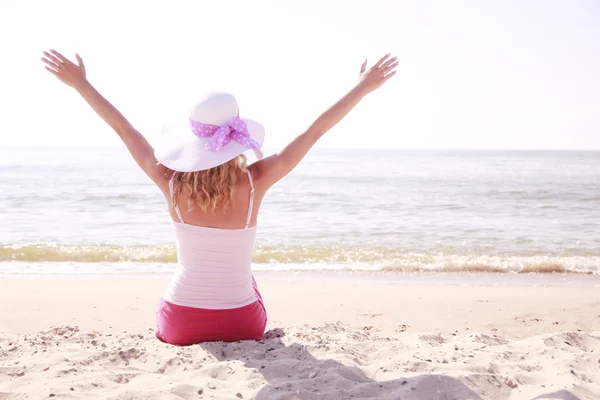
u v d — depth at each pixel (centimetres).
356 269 845
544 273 820
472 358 307
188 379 261
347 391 242
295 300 596
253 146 259
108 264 873
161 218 1530
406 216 1630
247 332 300
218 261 282
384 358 311
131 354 303
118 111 283
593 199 2177
